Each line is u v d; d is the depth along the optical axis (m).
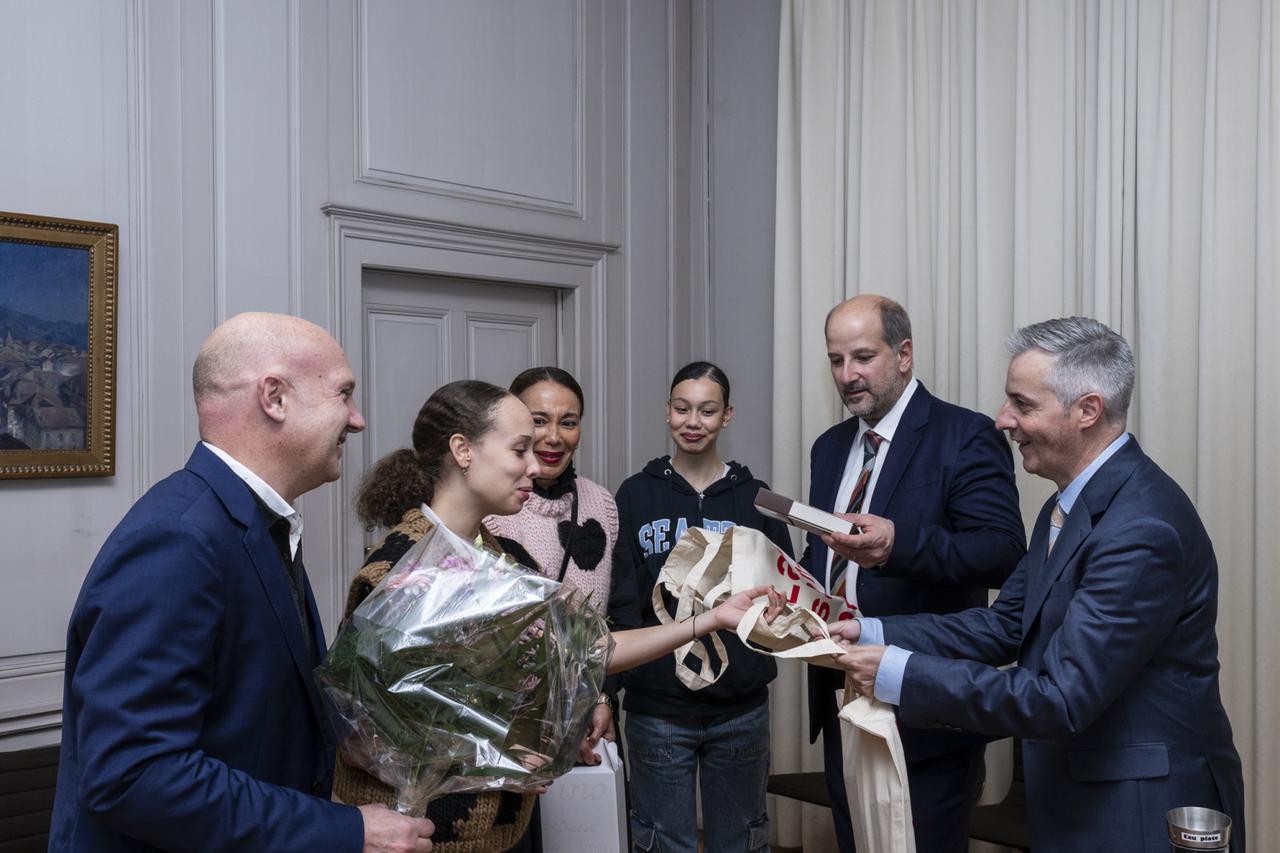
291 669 1.36
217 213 2.93
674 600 2.69
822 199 3.72
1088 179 3.06
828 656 1.83
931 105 3.44
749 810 2.72
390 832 1.30
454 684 1.28
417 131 3.38
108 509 2.73
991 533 2.17
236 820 1.20
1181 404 2.88
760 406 4.13
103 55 2.72
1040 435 1.77
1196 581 1.68
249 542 1.32
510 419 1.75
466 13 3.53
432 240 3.43
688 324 4.32
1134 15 2.93
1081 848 1.67
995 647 1.96
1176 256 2.89
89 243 2.67
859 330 2.37
